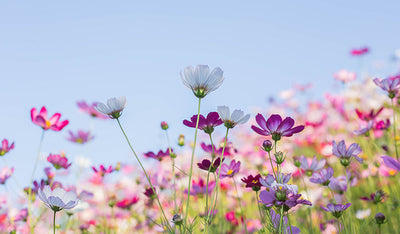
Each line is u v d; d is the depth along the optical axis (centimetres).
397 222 180
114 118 147
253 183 149
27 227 192
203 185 190
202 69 143
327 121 326
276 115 143
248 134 305
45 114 183
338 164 220
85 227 207
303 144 290
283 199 135
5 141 180
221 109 144
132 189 228
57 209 139
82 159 204
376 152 237
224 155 170
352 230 154
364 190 208
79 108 210
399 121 238
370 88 335
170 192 193
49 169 192
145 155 179
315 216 189
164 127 176
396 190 197
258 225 186
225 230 188
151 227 196
